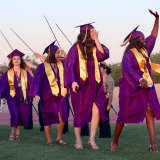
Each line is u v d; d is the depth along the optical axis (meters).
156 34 9.59
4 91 12.04
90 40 9.60
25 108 12.05
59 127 10.79
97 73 9.62
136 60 9.21
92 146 9.57
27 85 12.21
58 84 10.84
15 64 12.21
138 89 9.11
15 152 8.95
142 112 9.12
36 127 15.62
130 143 10.68
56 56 10.99
